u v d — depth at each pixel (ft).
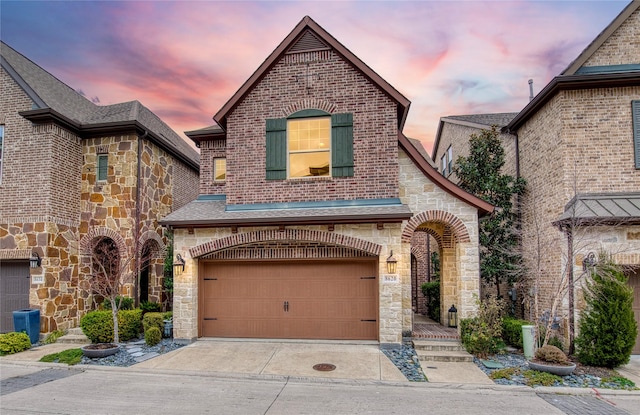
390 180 35.53
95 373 27.66
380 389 24.07
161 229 49.39
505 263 40.78
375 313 35.35
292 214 34.40
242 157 38.06
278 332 36.35
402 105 36.17
